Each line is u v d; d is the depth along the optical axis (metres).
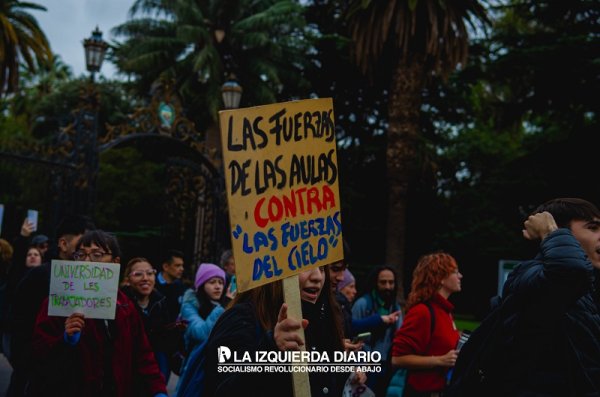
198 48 21.64
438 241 26.72
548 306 2.17
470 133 29.25
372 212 24.62
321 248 2.38
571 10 18.39
